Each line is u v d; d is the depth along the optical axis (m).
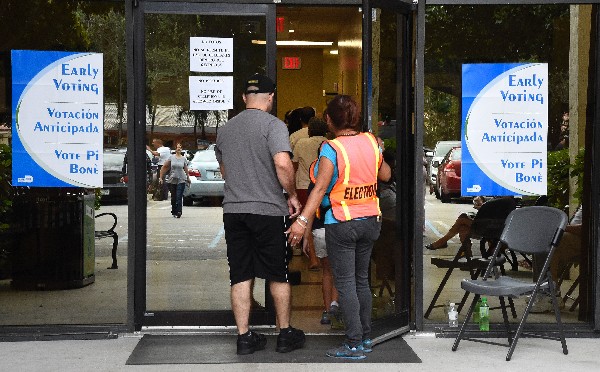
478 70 6.89
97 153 6.75
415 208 6.80
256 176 6.01
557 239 6.23
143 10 6.72
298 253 11.48
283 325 6.21
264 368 5.75
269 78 6.20
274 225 6.02
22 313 6.82
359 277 6.09
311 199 5.79
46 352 6.24
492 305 6.88
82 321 6.80
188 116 6.79
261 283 6.81
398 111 6.70
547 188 6.97
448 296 6.89
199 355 6.10
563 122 6.95
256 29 6.79
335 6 6.83
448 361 5.98
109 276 6.78
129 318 6.76
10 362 5.94
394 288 6.68
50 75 6.73
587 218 6.94
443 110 6.87
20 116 6.73
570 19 6.89
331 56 15.77
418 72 6.80
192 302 6.82
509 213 6.90
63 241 6.79
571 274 6.92
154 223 6.79
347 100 5.95
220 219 6.77
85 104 6.74
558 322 6.28
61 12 6.72
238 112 6.82
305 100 17.05
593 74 6.89
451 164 6.87
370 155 5.89
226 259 6.78
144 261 6.78
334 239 5.89
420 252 6.82
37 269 6.79
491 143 6.93
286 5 6.78
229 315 6.82
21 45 6.70
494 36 6.90
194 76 6.78
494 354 6.21
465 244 6.88
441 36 6.85
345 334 6.48
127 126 6.72
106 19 6.71
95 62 6.72
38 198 6.78
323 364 5.86
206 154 6.76
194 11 6.75
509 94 6.93
